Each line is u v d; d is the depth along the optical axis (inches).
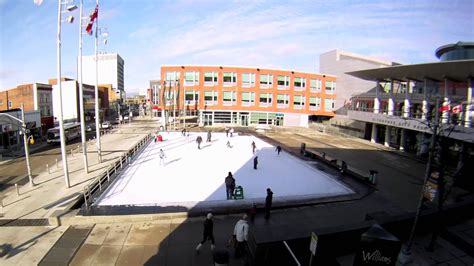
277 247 349.4
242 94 2329.0
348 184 772.6
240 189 636.1
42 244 423.8
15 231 465.4
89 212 536.7
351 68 2454.5
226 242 432.5
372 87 2361.0
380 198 673.6
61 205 591.2
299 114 2452.0
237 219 517.7
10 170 909.2
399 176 903.7
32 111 1552.7
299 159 1096.2
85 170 853.8
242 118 2356.1
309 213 561.9
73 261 380.8
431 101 1298.0
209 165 975.6
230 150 1282.0
